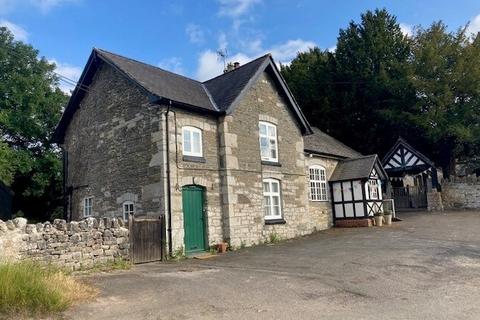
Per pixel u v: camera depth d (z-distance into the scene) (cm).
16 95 2369
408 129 2734
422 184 2873
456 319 611
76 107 1778
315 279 902
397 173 2702
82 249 1059
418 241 1384
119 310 670
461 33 2673
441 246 1271
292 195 1791
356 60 2933
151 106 1395
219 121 1523
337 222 2073
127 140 1477
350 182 2055
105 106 1608
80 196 1708
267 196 1677
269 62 1727
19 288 630
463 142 2634
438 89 2552
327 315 643
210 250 1402
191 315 649
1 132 2372
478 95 2545
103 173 1573
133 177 1432
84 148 1711
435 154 2814
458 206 2448
